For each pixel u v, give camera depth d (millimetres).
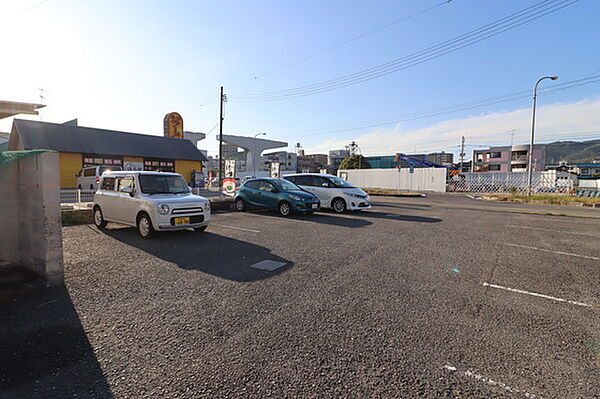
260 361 2434
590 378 2271
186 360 2438
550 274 4684
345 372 2311
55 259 3998
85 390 2078
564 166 56875
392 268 4910
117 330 2898
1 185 4359
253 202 11812
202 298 3658
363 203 12188
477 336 2859
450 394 2090
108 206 7875
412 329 2973
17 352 2523
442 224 9523
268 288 3992
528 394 2096
